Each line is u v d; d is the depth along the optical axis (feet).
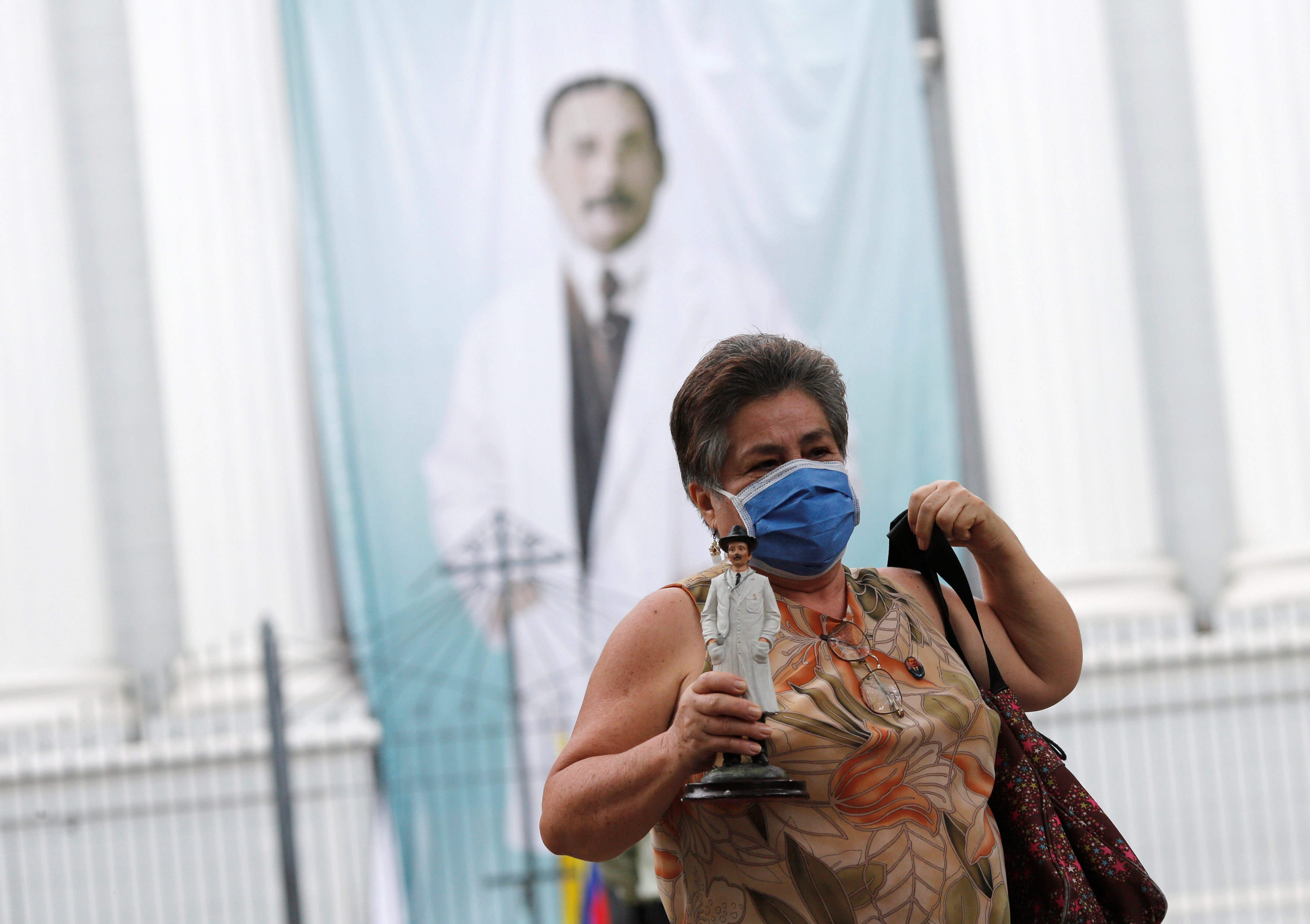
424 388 44.88
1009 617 10.46
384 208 45.09
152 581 49.11
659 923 25.18
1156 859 43.96
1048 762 9.77
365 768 43.73
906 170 46.55
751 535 8.85
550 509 44.96
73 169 50.42
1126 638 45.65
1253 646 44.62
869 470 45.27
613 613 44.52
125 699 45.60
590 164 46.06
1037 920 9.35
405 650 43.60
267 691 33.55
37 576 46.01
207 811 43.24
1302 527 47.67
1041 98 48.98
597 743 8.92
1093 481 47.57
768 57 46.73
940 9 50.60
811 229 46.26
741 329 45.88
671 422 9.71
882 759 8.62
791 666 8.87
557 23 46.39
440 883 42.06
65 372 47.21
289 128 48.11
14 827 42.63
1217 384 52.39
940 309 46.06
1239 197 49.06
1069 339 48.11
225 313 47.03
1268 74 48.98
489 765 42.86
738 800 8.38
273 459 46.62
